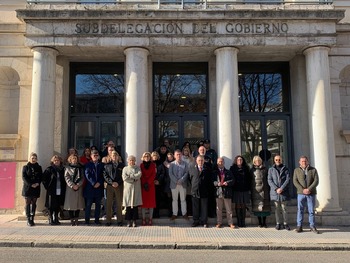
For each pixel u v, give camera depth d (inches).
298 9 502.0
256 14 500.7
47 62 504.7
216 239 378.0
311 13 503.5
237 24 508.1
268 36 506.9
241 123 597.3
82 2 542.6
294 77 579.2
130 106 499.2
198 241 367.2
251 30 507.2
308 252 343.0
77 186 442.6
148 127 554.9
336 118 553.3
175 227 441.1
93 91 598.2
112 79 600.4
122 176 442.0
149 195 451.2
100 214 491.8
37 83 498.9
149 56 558.3
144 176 454.3
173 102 598.2
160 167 476.4
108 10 495.8
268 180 444.8
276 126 598.5
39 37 500.1
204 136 589.3
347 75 576.4
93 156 455.5
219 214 446.9
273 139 595.5
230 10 498.9
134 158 445.7
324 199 490.3
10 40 557.3
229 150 492.7
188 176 467.5
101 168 455.8
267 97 606.5
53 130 508.1
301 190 426.3
